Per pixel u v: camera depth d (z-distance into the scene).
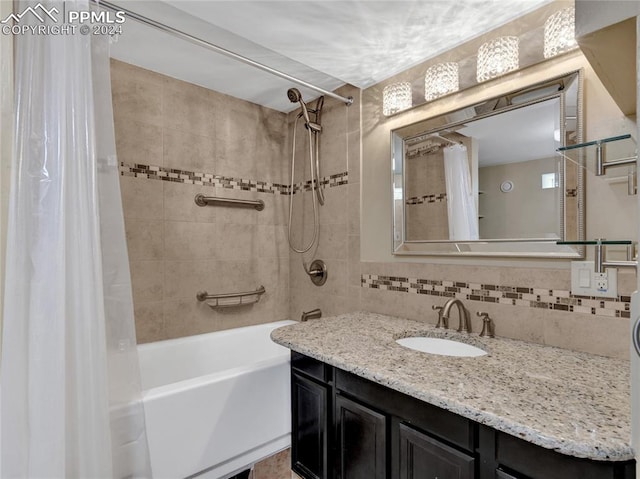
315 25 1.50
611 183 1.18
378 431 1.08
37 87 0.93
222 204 2.36
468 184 1.58
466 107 1.58
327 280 2.31
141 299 2.03
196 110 2.24
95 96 1.05
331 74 1.92
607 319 1.16
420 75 1.80
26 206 0.91
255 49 1.82
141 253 2.03
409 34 1.56
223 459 1.58
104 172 1.07
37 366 0.90
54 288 0.92
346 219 2.18
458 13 1.42
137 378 1.12
